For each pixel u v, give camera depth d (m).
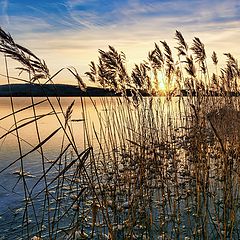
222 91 9.81
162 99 9.18
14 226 6.51
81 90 5.35
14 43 3.47
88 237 5.39
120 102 8.64
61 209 7.17
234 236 5.30
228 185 5.37
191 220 6.23
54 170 10.59
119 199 6.20
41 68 3.65
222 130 8.26
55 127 23.70
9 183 9.33
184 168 8.61
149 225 5.50
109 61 6.98
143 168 5.88
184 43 8.26
